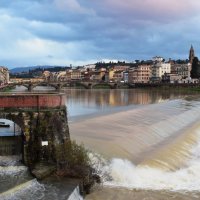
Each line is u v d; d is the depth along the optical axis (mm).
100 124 69812
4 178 35438
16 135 44938
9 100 39312
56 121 39781
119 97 185750
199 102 135875
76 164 37625
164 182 41250
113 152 46906
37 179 35500
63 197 31516
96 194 36375
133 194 37094
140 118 80062
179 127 76062
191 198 37188
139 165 44562
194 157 53375
